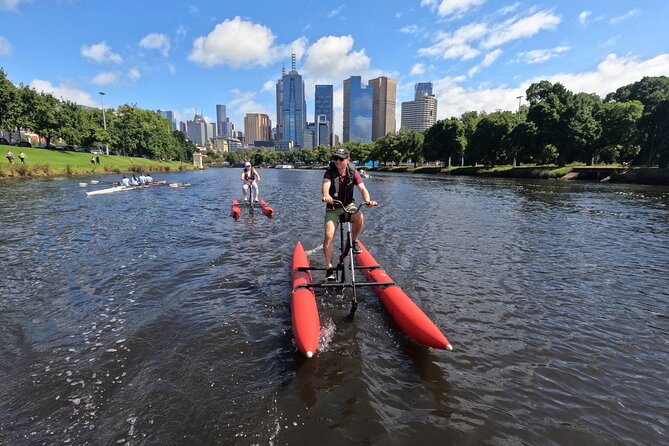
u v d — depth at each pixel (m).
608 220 13.05
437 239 9.61
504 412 2.96
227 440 2.60
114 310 4.84
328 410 2.92
